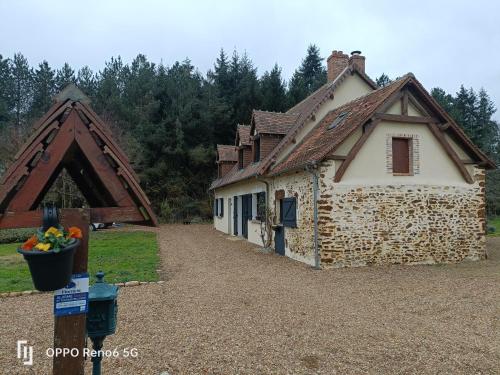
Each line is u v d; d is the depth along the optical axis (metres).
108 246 14.05
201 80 34.16
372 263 9.67
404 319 5.36
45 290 2.14
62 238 2.13
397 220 9.95
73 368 2.37
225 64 33.66
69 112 2.54
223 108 30.25
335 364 3.86
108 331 2.86
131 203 2.63
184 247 13.98
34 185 2.40
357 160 9.77
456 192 10.59
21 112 34.81
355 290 7.13
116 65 40.66
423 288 7.27
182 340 4.50
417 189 10.20
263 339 4.54
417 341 4.50
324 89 15.55
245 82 31.77
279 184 12.20
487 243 14.68
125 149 25.30
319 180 9.48
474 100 43.19
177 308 5.88
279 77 32.12
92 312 2.81
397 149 10.39
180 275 8.67
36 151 2.40
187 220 27.78
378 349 4.25
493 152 35.75
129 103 31.53
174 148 28.94
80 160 3.24
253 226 15.15
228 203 19.70
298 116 14.84
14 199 2.33
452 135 10.82
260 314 5.55
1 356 4.13
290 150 12.57
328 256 9.37
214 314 5.55
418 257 10.05
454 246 10.45
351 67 13.48
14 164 2.33
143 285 7.55
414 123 10.30
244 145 16.73
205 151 29.39
